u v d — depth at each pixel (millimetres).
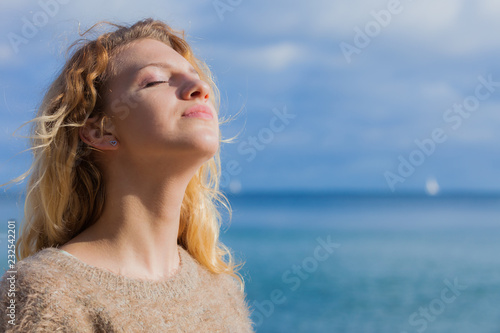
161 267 1357
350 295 15164
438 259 20719
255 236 28188
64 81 1376
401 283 16625
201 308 1363
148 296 1230
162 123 1249
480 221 37812
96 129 1342
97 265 1247
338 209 55188
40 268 1145
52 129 1332
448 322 12461
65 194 1351
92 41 1420
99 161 1357
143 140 1261
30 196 1415
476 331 11672
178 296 1313
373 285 16375
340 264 19969
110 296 1173
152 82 1308
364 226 33656
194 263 1532
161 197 1321
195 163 1293
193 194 1671
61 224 1363
